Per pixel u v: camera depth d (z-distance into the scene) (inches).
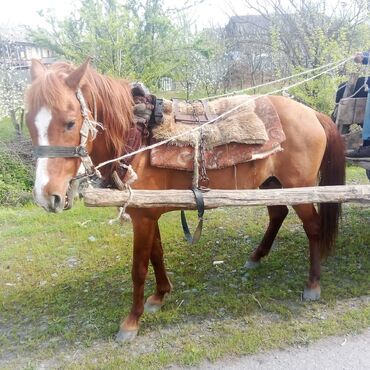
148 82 330.0
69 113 84.9
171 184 112.5
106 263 162.9
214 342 108.7
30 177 294.5
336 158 133.0
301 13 390.0
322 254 132.6
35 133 84.9
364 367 97.5
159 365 101.3
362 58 149.6
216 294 132.6
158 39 337.4
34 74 91.0
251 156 114.2
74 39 323.0
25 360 107.3
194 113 114.5
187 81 410.3
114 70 313.9
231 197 104.0
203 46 351.3
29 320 125.6
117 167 99.6
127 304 130.1
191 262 157.2
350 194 111.7
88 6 314.5
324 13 385.4
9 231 207.9
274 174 127.4
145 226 109.3
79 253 174.2
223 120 114.9
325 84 317.4
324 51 327.6
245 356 103.3
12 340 116.5
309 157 125.5
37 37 322.0
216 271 149.1
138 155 103.5
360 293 127.5
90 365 102.6
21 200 270.5
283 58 419.8
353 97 155.7
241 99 123.4
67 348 110.7
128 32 310.8
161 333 114.3
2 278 155.3
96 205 92.0
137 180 104.7
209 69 431.5
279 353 103.7
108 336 114.5
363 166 146.3
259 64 490.3
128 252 171.2
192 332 113.7
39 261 168.7
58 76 86.8
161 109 106.6
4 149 302.8
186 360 101.9
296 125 123.7
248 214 211.0
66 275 154.5
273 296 129.2
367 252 153.8
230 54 477.7
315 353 103.1
